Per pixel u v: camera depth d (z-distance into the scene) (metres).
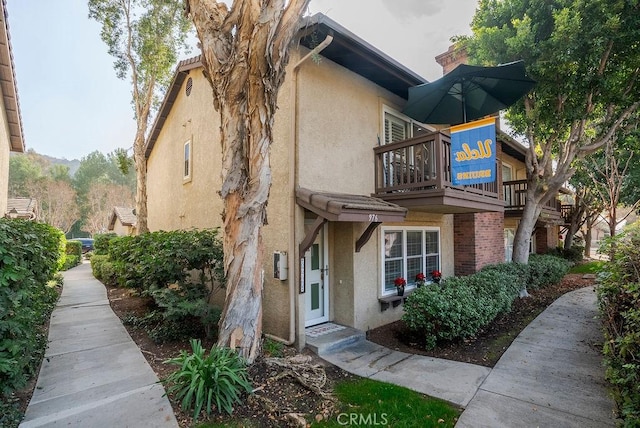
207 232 7.13
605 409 3.93
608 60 8.28
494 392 4.40
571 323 7.44
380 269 7.64
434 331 6.14
